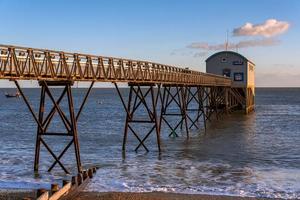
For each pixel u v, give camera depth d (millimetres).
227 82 63250
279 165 26438
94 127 50375
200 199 18297
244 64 67938
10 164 25781
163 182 21516
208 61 69000
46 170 24016
